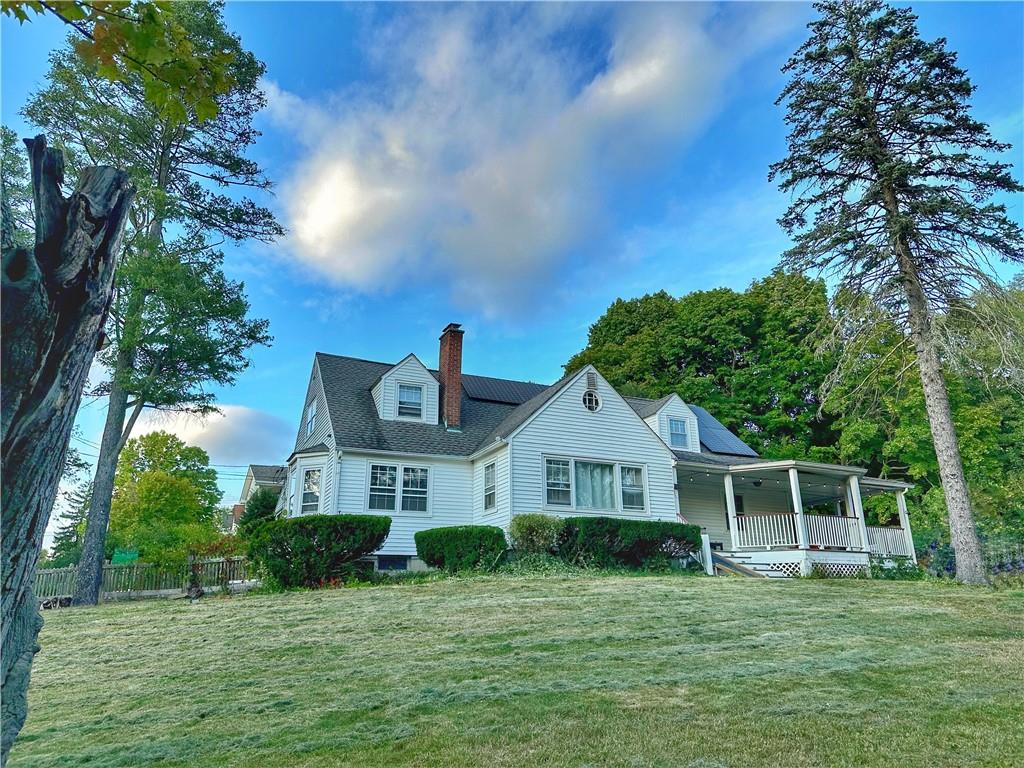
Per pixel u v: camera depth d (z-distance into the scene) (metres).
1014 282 22.95
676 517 19.09
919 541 23.12
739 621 9.07
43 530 2.06
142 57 2.46
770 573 17.64
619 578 14.02
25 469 1.94
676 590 12.06
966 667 6.53
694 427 22.83
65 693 6.49
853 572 17.70
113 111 15.62
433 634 8.55
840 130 16.36
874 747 4.41
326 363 21.72
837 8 16.50
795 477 18.47
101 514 15.16
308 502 18.30
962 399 25.72
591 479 18.48
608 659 7.00
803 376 32.81
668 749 4.45
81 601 14.38
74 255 2.11
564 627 8.75
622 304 40.69
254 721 5.33
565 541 16.28
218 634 9.12
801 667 6.54
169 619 10.56
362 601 11.34
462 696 5.77
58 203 2.13
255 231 18.02
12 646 1.99
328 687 6.26
